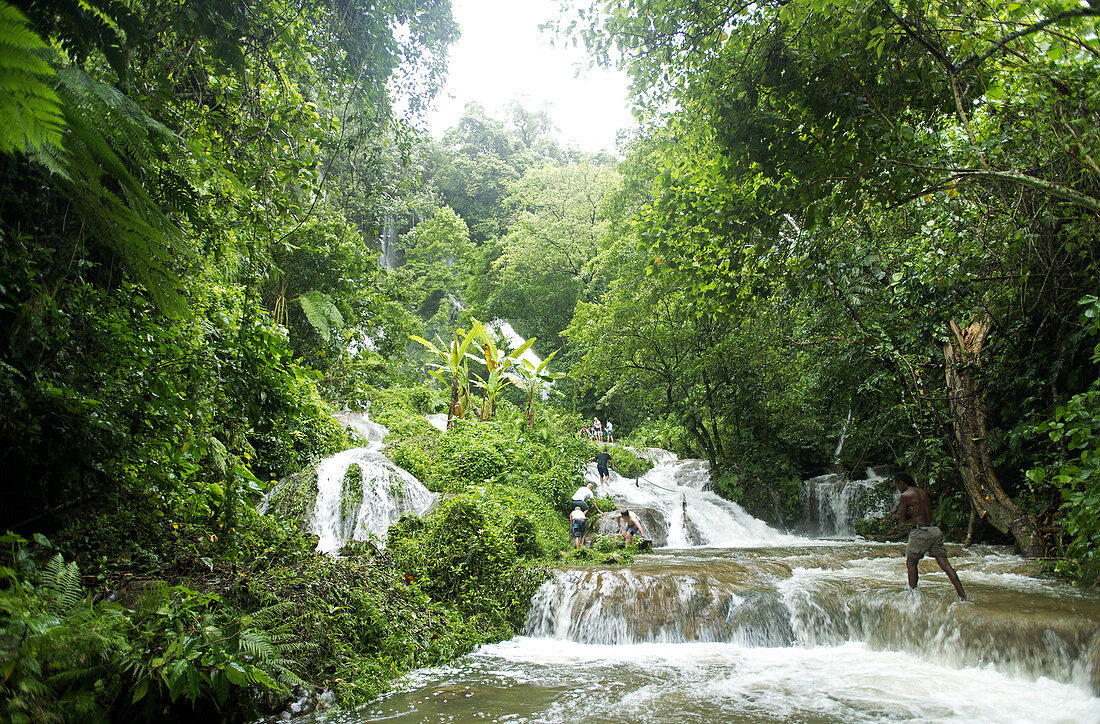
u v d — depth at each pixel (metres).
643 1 7.40
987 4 6.11
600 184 38.00
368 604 6.15
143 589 4.49
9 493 4.61
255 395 7.00
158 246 4.25
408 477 11.63
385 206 15.62
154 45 6.12
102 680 3.62
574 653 6.81
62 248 5.00
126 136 3.82
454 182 51.34
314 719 4.67
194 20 5.65
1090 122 7.21
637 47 7.74
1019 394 11.08
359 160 15.00
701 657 6.61
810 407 17.06
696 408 18.11
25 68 2.36
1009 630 6.01
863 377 14.00
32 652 3.21
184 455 6.17
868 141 6.50
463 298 39.97
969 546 11.55
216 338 6.58
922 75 6.50
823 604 7.41
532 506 11.82
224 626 4.37
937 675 5.88
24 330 4.54
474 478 13.05
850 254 11.40
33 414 4.59
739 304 8.46
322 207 14.12
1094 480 6.35
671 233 8.15
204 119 6.89
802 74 6.57
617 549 11.12
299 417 8.11
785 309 13.62
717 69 7.14
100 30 4.22
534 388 18.03
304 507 10.24
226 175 5.56
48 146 3.16
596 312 19.80
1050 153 7.88
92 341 5.21
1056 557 9.38
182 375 6.00
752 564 9.10
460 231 38.41
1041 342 10.55
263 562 6.20
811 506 16.64
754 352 16.75
